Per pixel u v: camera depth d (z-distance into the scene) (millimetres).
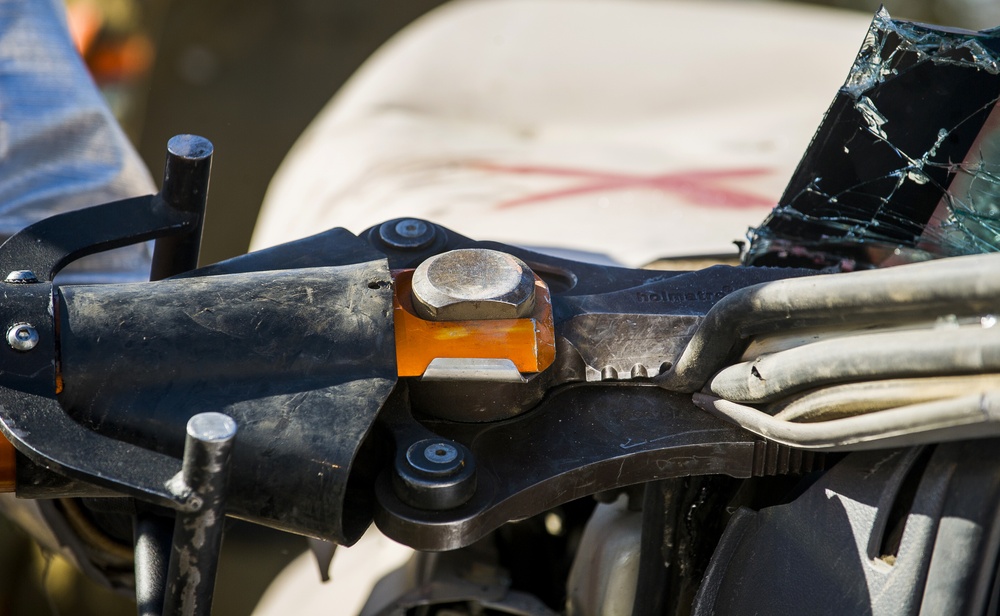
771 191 2381
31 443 907
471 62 3344
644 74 3271
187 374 1004
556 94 3207
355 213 2459
